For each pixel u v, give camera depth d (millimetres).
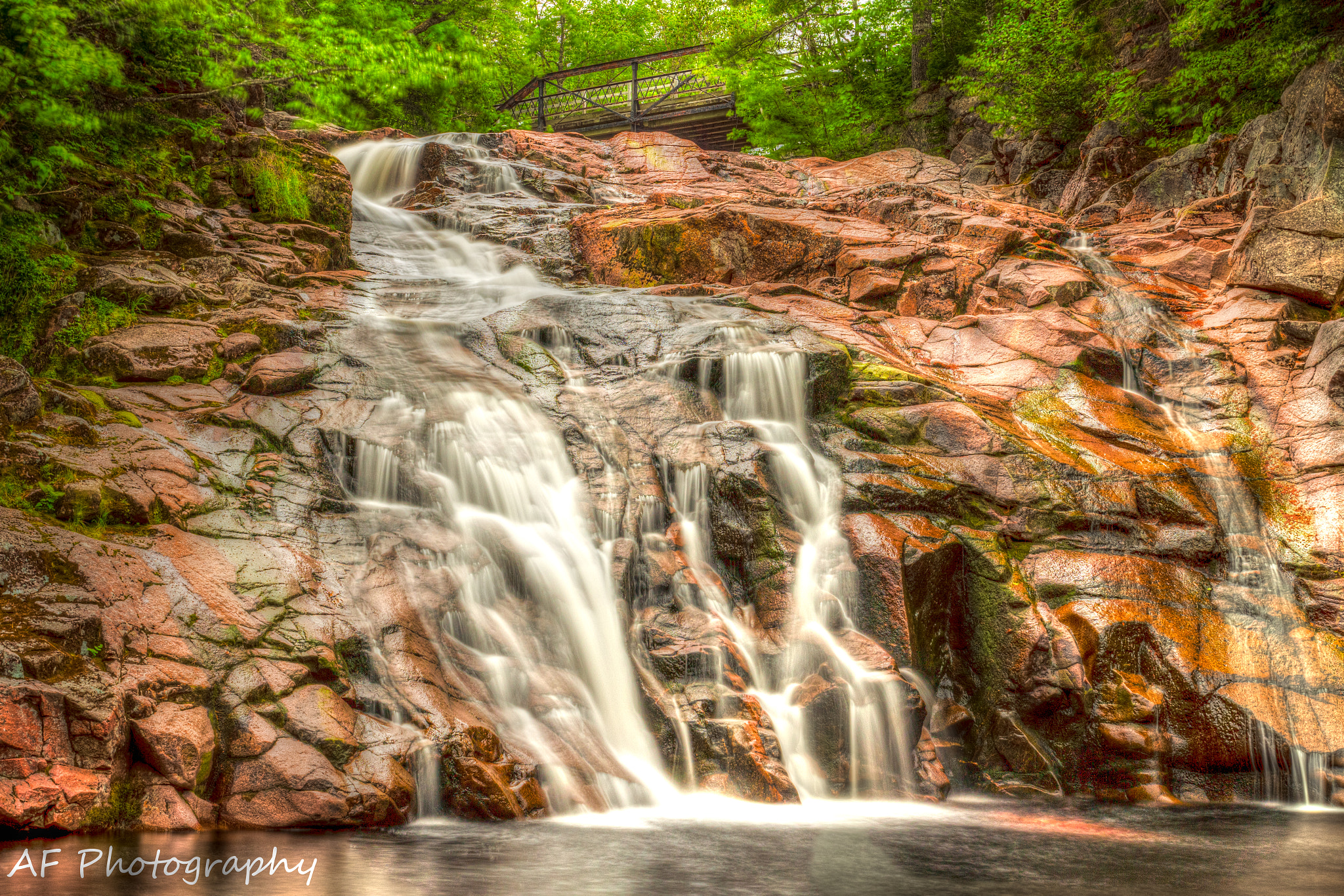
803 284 14945
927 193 17797
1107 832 7004
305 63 12898
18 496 7027
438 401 9867
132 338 9609
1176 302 14242
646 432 10312
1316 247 13555
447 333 11570
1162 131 20750
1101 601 9125
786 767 7820
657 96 32219
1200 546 9820
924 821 7238
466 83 29234
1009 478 10047
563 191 20703
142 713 5945
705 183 22359
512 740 7148
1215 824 7375
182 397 9148
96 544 6805
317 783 6090
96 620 6133
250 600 7051
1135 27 22406
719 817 6973
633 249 15547
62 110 10164
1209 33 19500
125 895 4656
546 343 12000
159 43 12344
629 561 8852
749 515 9469
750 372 11055
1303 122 16047
